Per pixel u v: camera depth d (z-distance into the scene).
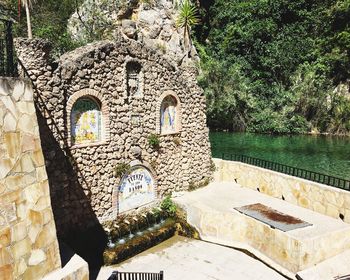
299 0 42.34
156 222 14.56
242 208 13.86
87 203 12.45
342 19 40.25
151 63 14.21
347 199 12.41
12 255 7.02
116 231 12.81
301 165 22.66
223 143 32.22
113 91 12.91
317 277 10.71
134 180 14.09
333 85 39.66
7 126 6.94
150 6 34.34
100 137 12.84
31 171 7.47
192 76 16.30
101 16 29.81
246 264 12.12
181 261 12.23
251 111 40.16
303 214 13.38
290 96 39.72
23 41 10.27
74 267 8.41
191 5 38.84
